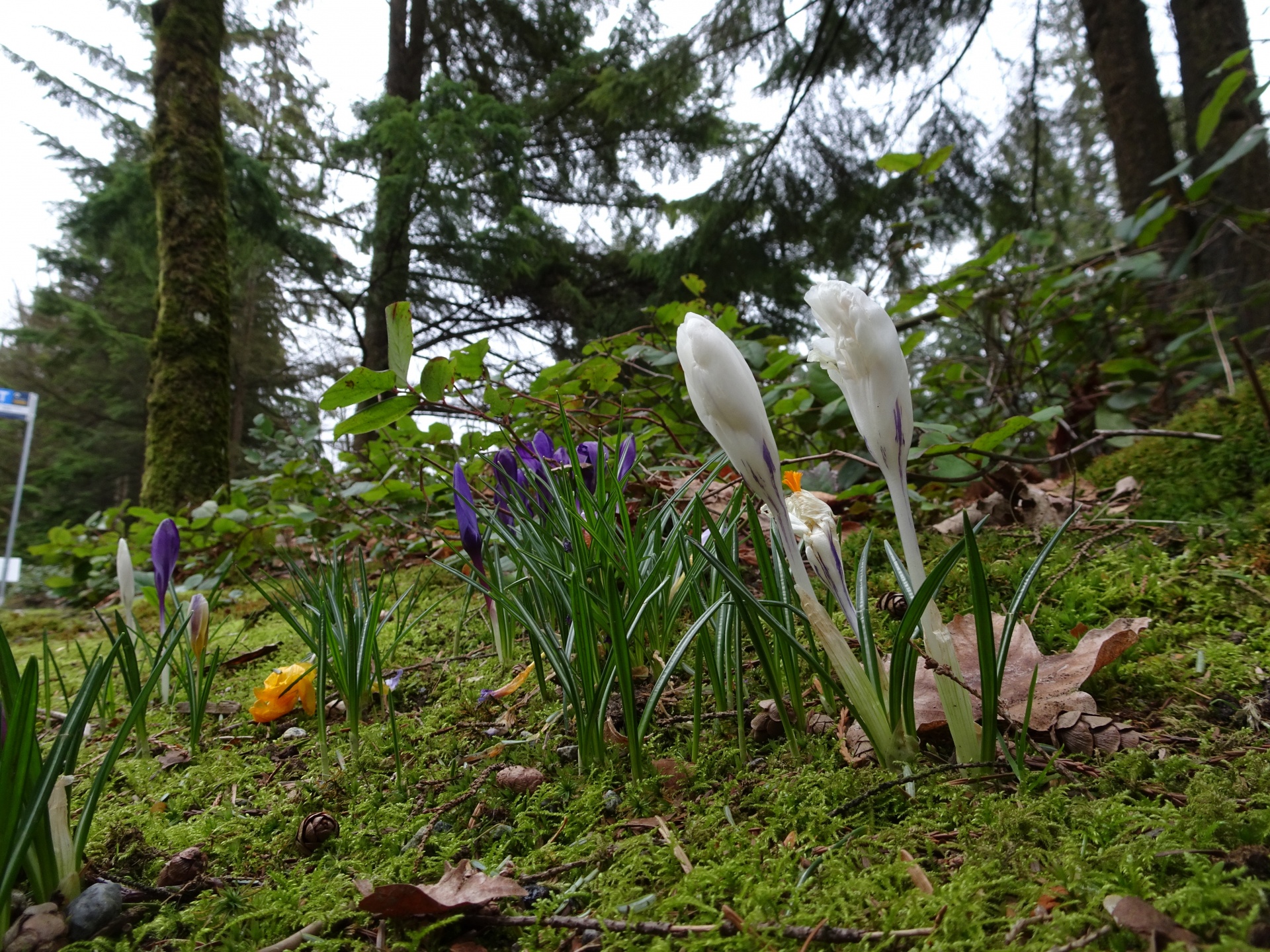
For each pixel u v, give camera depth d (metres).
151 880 0.25
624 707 0.26
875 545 0.48
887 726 0.24
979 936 0.18
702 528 0.36
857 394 0.23
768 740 0.29
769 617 0.24
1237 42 0.96
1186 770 0.24
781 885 0.21
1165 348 0.79
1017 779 0.23
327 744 0.34
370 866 0.24
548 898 0.22
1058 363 0.91
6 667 0.22
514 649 0.42
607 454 0.40
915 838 0.22
